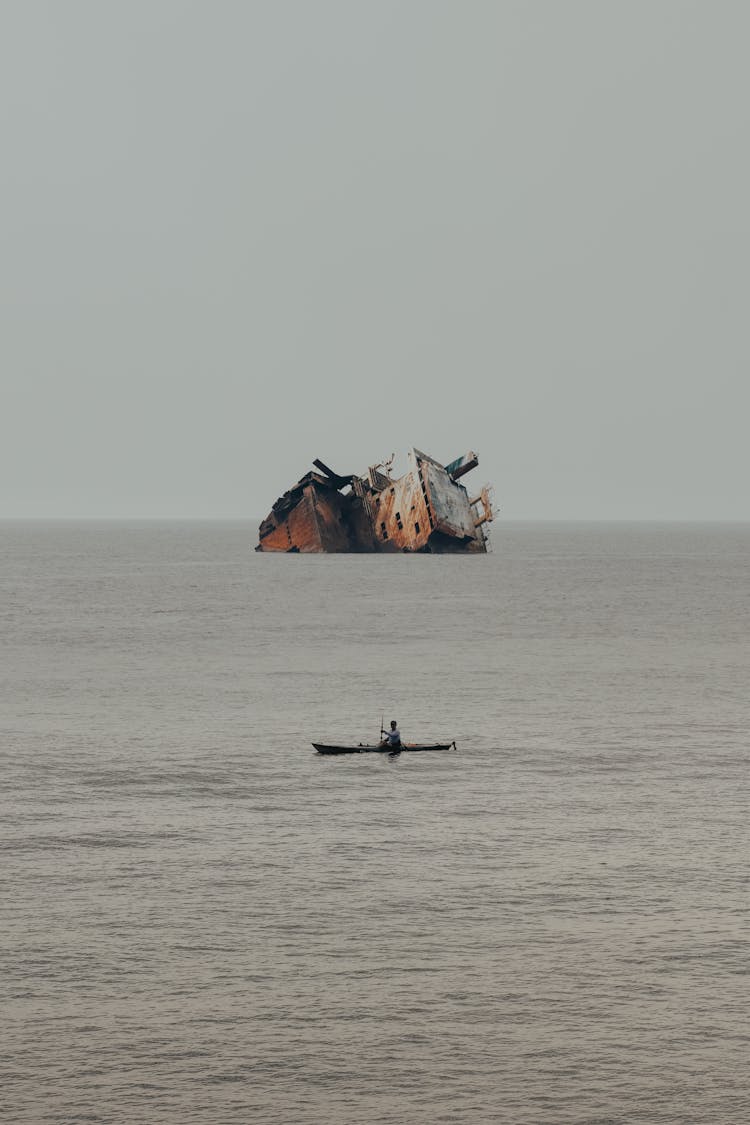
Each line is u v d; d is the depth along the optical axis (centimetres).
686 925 14250
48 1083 10831
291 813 19062
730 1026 11906
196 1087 10806
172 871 16050
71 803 19550
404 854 16850
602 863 16450
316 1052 11388
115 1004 12219
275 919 14375
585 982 12781
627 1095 10775
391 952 13475
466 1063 11250
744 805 19538
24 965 13038
